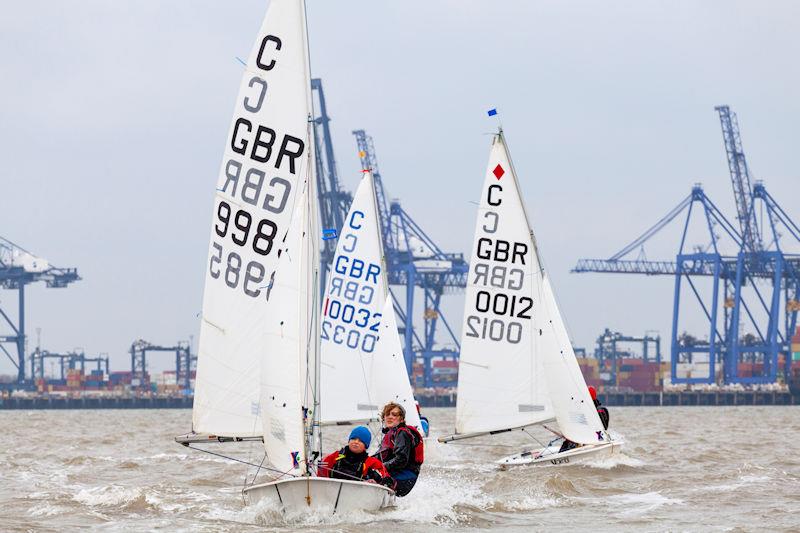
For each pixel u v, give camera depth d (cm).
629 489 10381
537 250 12562
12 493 10300
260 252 8512
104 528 7838
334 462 7906
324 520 7725
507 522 8219
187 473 12762
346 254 13350
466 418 12675
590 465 12125
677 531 7788
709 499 9675
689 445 17912
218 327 8594
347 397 13175
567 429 12262
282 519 7806
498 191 12669
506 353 12600
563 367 12281
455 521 8094
